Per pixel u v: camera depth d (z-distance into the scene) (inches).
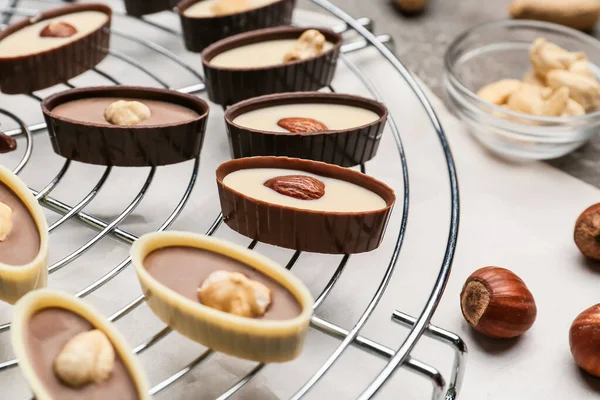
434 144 16.4
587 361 12.9
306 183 13.1
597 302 13.9
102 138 13.7
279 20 17.2
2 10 18.6
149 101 14.6
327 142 13.9
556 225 15.1
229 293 11.7
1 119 16.0
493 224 15.0
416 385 12.7
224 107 15.5
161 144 13.9
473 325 13.4
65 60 15.6
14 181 12.8
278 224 12.8
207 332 11.7
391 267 12.8
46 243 12.2
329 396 12.5
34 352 11.3
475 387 12.8
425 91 17.7
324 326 12.4
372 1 21.0
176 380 11.7
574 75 16.7
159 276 12.1
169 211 14.5
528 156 16.3
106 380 11.2
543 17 19.5
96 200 14.6
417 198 15.3
